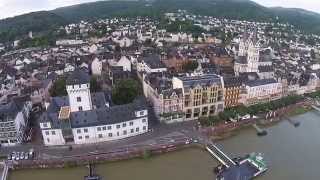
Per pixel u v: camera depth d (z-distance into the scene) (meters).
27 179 154.50
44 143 179.50
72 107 186.38
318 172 164.38
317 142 197.25
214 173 159.50
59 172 160.00
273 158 176.88
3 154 169.50
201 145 182.75
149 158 172.00
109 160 167.75
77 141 180.38
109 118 182.12
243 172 157.12
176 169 162.88
